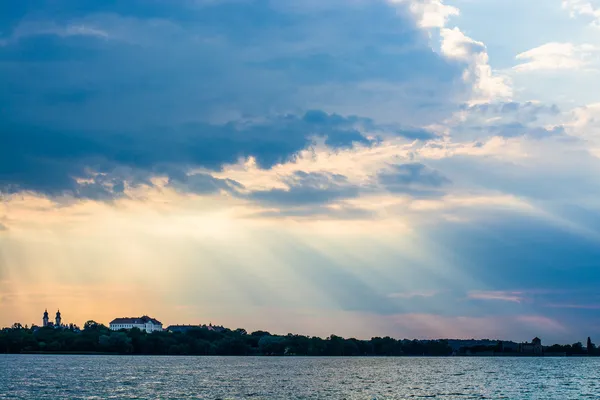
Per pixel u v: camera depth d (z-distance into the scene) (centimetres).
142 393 18250
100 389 19388
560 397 18638
